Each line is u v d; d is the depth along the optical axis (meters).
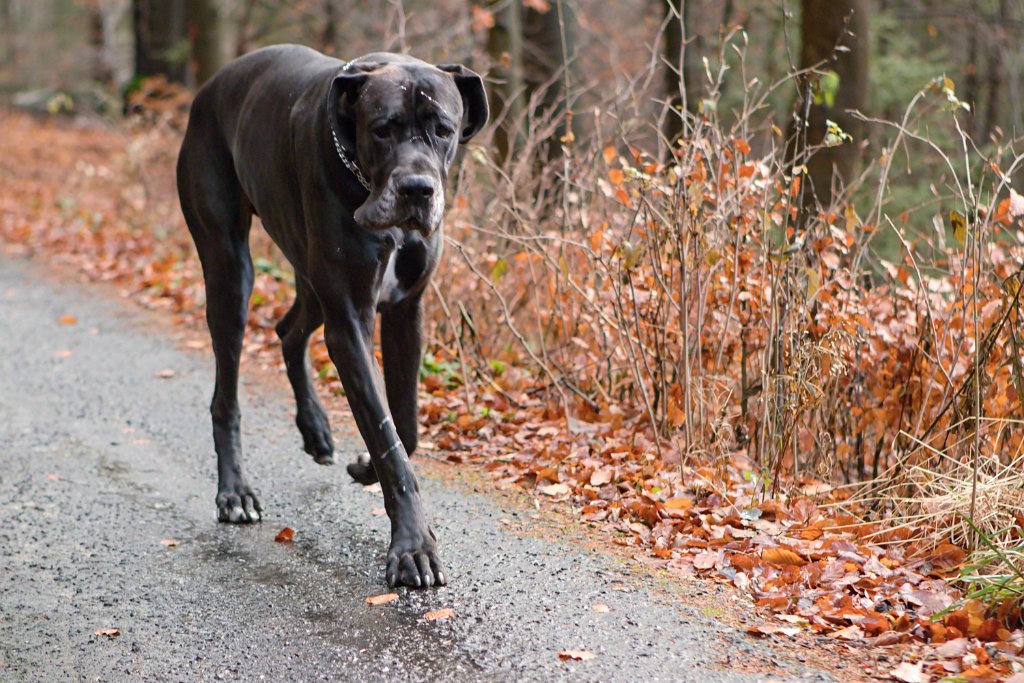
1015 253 5.21
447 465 5.84
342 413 6.84
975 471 4.42
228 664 3.88
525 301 7.13
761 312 5.70
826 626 4.05
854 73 8.60
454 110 4.20
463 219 7.27
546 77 10.95
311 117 4.53
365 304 4.51
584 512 5.16
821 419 5.58
